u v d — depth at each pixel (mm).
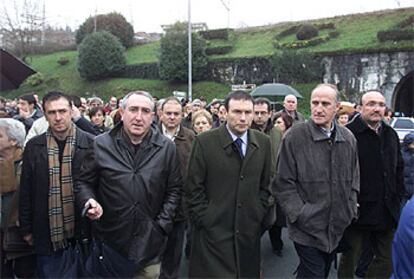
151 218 3391
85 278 3299
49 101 3637
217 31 42094
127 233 3264
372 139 4082
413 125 17578
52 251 3604
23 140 3988
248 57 33938
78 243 3611
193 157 3650
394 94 27641
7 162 3816
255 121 5805
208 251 3541
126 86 38469
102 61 40188
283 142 3705
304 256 3531
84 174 3361
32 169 3625
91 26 48000
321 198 3514
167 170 3502
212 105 9430
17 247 3775
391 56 27578
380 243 4184
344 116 5961
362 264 4770
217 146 3600
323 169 3533
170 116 4902
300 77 30812
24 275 3910
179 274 4965
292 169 3607
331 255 3785
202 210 3568
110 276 3256
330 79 29922
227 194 3564
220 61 35281
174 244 4523
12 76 6988
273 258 5566
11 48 44250
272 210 3908
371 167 4059
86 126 5488
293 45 34594
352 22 36844
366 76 28578
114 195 3271
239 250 3527
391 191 4082
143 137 3445
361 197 4074
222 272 3471
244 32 42812
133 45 48500
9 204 3801
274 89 13328
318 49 32500
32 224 3654
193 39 35906
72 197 3648
